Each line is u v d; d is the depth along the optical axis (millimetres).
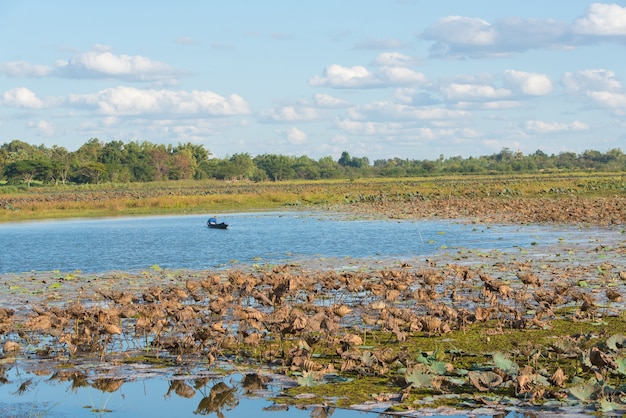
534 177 128375
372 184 115938
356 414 9391
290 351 11852
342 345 11898
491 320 14805
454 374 10797
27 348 13453
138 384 11070
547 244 29656
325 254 28375
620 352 11070
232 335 13266
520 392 9805
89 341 13117
